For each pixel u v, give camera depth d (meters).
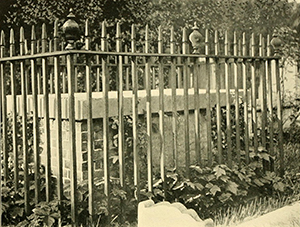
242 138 4.80
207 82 4.10
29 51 5.87
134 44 3.49
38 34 5.95
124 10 6.46
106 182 3.37
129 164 3.84
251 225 3.40
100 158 3.71
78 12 6.12
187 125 3.92
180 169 4.30
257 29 6.52
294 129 5.82
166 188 3.73
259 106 5.46
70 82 3.16
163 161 3.72
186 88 3.91
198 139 4.03
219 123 4.19
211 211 3.95
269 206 4.19
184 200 3.78
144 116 3.98
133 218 3.57
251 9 6.56
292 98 5.99
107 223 3.40
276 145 5.24
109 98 3.67
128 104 3.83
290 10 6.28
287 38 6.17
